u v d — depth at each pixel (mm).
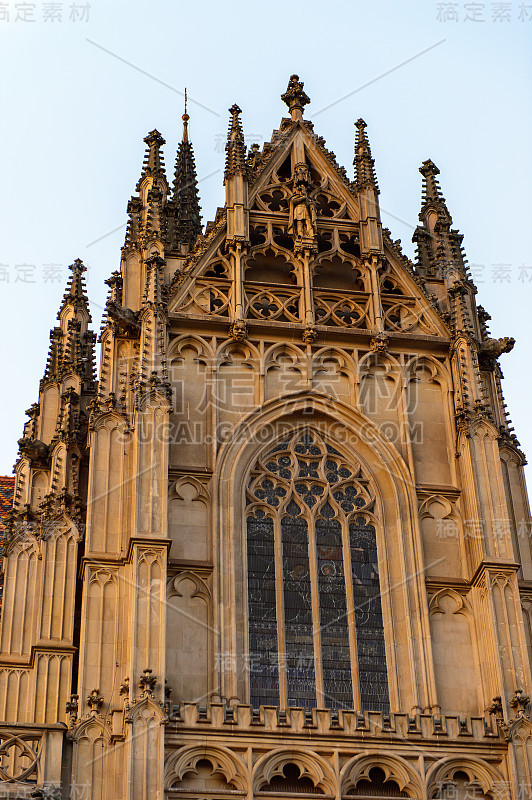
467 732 58625
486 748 58375
